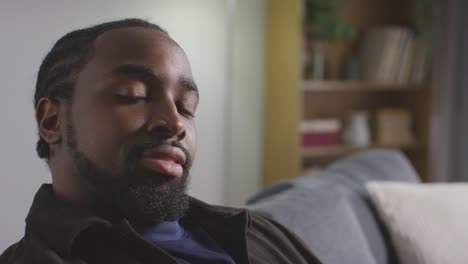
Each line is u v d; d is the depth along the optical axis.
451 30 3.24
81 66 0.82
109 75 0.82
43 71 0.87
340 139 3.17
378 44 3.10
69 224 0.77
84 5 1.52
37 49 1.40
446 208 1.67
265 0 2.88
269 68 2.87
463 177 3.28
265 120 2.92
